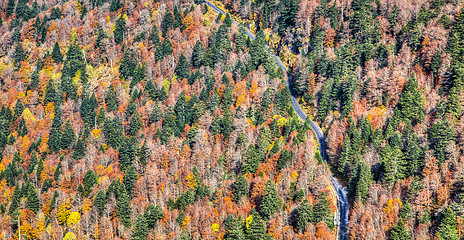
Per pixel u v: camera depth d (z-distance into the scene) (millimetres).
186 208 170625
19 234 175125
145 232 165000
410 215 149250
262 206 158875
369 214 146125
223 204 168250
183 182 181625
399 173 166250
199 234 159750
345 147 177250
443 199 152375
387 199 156250
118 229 169125
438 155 164625
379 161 170625
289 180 166000
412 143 170875
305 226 148625
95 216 173000
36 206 183750
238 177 171125
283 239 147875
